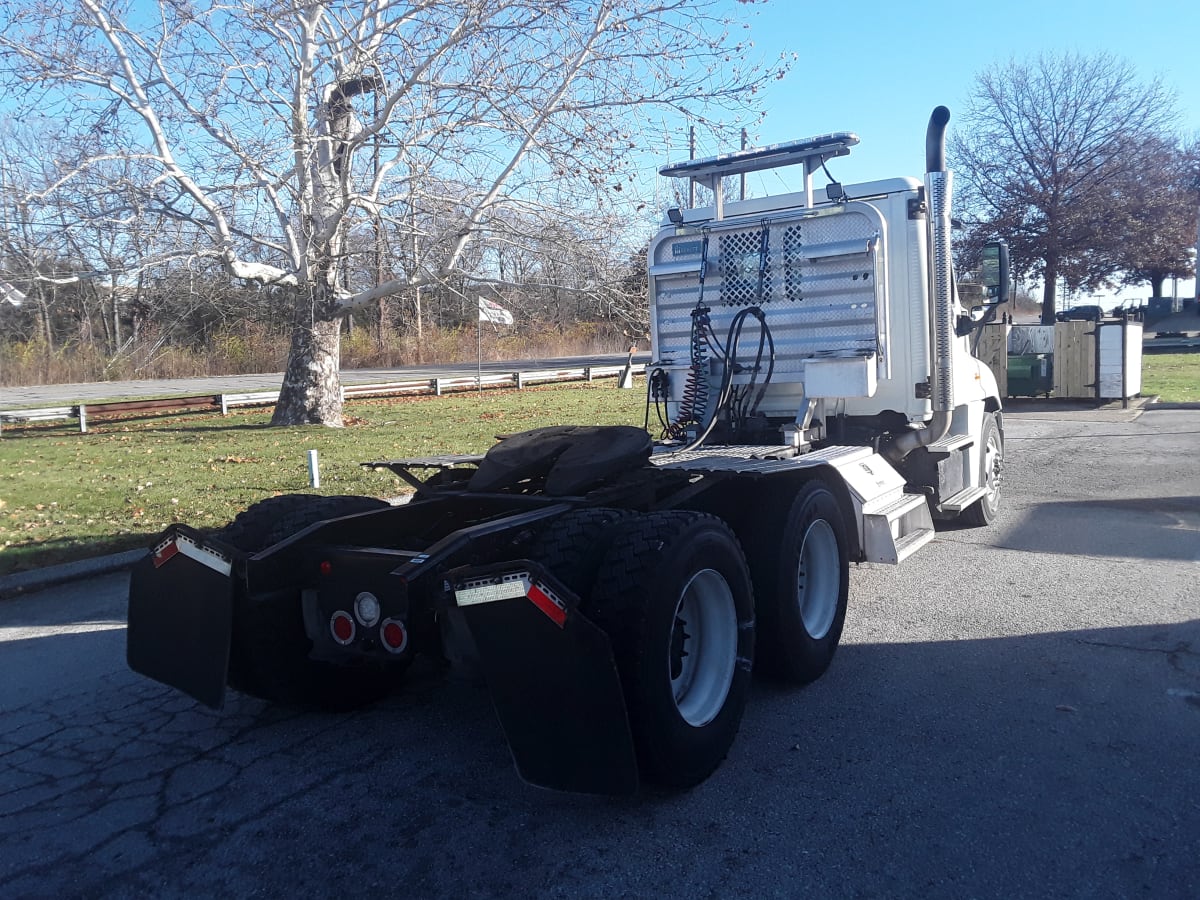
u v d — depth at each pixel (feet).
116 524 31.01
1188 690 16.08
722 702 14.02
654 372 23.67
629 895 10.89
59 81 40.81
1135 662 17.44
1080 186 123.54
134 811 13.35
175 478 39.45
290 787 13.97
